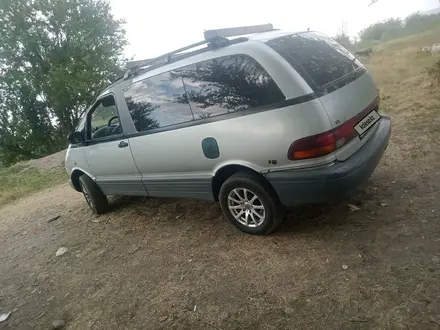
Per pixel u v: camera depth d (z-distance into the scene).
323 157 2.87
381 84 9.29
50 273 4.00
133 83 3.98
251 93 3.06
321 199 3.00
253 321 2.54
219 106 3.27
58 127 27.52
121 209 5.43
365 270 2.74
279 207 3.32
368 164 3.07
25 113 26.17
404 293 2.44
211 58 3.30
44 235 5.32
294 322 2.44
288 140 2.90
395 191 3.78
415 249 2.83
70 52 25.52
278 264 3.07
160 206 5.10
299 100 2.84
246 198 3.43
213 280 3.09
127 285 3.36
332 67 3.25
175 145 3.66
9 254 4.93
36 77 25.62
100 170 4.82
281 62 2.95
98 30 25.95
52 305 3.37
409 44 17.64
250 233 3.59
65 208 6.49
